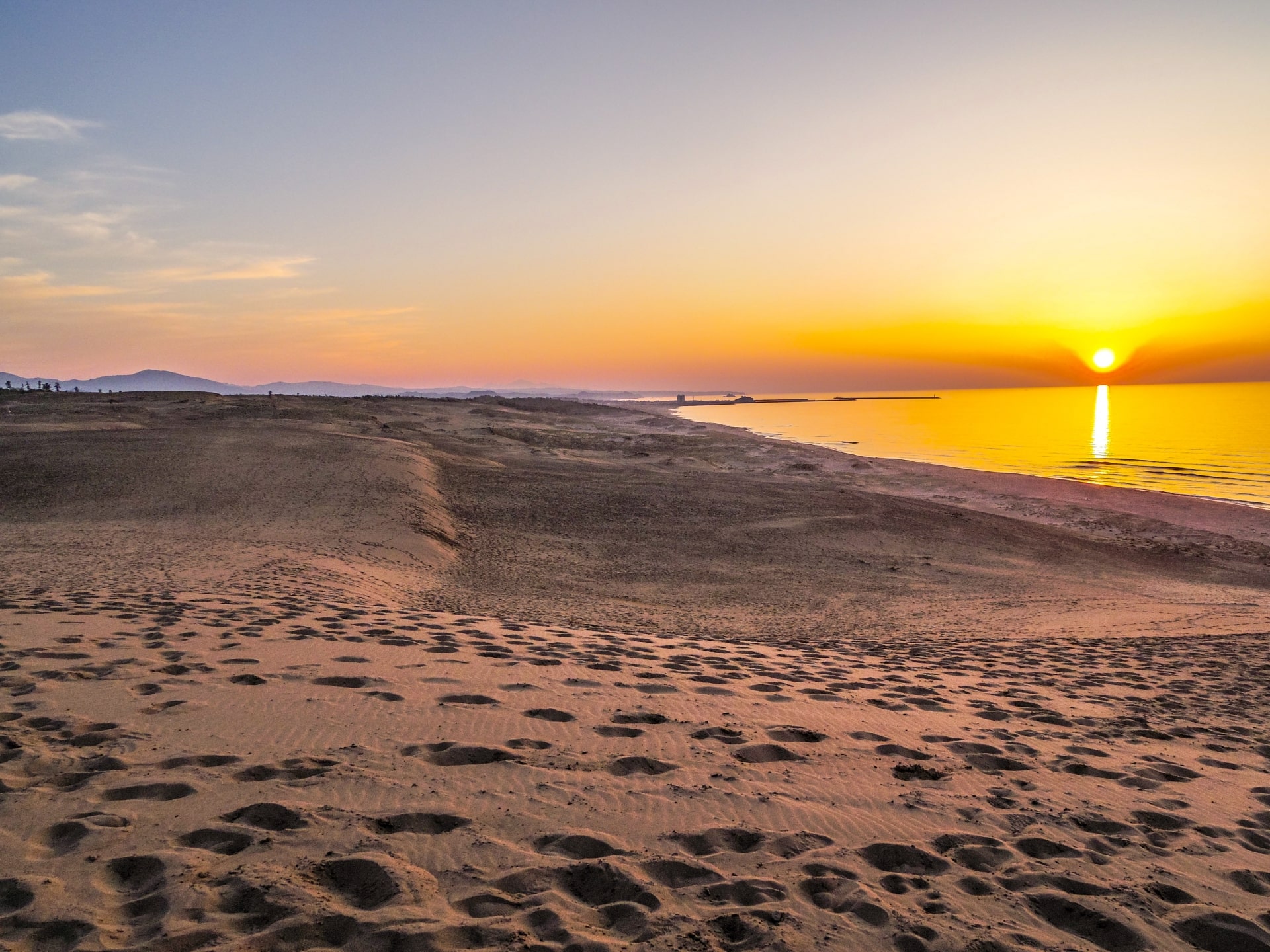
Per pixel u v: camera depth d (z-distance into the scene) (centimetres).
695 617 1722
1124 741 651
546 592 1964
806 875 344
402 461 3731
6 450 3509
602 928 291
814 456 6200
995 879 354
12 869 305
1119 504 4241
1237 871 383
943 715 686
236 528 2408
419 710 555
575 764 466
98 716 500
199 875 306
